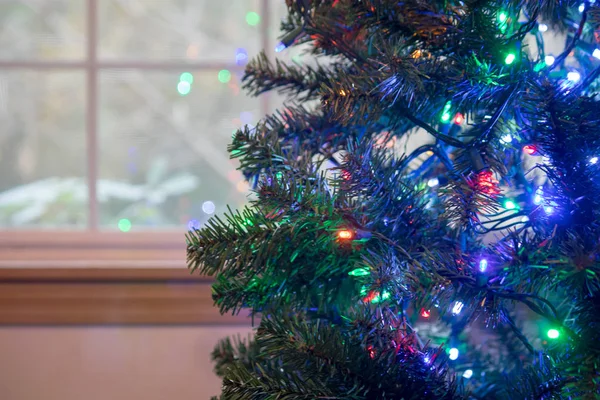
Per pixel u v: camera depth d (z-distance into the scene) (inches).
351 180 57.2
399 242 58.0
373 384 56.2
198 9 82.7
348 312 59.1
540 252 52.4
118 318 75.7
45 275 75.4
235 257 57.6
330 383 56.2
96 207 82.0
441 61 57.3
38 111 82.0
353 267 58.1
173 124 82.7
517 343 63.6
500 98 57.4
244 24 82.9
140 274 75.7
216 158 83.0
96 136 82.0
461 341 63.8
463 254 56.1
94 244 81.5
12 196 82.0
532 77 56.1
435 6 56.9
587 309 54.9
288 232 57.0
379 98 56.9
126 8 82.4
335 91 57.0
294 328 57.0
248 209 58.6
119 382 75.9
